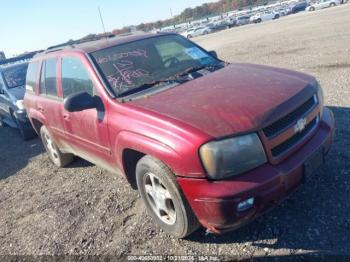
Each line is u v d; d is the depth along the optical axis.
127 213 4.25
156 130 3.21
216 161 2.87
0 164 7.34
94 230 4.09
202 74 4.20
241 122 2.98
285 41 16.83
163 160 3.13
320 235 3.22
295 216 3.53
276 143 3.06
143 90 3.96
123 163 3.80
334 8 39.62
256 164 2.96
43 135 6.12
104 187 5.05
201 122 3.04
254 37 22.89
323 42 13.80
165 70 4.37
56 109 4.98
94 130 4.11
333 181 3.93
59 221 4.46
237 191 2.82
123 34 5.40
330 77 8.31
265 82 3.65
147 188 3.61
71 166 6.18
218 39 29.55
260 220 3.58
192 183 2.98
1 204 5.41
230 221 2.87
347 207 3.49
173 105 3.40
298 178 3.13
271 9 62.12
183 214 3.21
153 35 4.95
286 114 3.15
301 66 10.13
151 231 3.81
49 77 5.29
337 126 5.28
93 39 5.54
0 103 9.72
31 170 6.53
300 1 64.19
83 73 4.35
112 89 3.97
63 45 5.83
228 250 3.30
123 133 3.55
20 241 4.26
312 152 3.26
